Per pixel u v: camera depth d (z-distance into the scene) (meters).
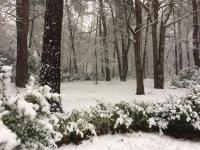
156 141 8.03
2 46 26.72
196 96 9.12
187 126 8.41
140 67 16.50
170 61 41.19
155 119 8.70
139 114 8.80
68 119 7.83
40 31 35.12
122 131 8.38
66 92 17.73
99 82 26.44
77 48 37.28
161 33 20.28
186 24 36.47
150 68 49.72
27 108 4.28
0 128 3.92
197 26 24.92
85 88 20.58
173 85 21.33
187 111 8.50
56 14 9.38
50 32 9.36
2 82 4.84
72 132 7.41
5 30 26.38
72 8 34.25
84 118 8.14
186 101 8.99
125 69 28.77
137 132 8.54
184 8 27.16
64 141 7.28
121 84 23.77
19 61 16.05
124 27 29.38
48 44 9.36
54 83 9.31
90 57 29.77
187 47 40.53
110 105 9.22
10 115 4.41
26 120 4.45
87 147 7.26
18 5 16.30
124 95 16.06
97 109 8.84
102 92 17.84
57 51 9.40
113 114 8.44
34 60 23.58
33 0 23.31
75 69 33.81
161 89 19.41
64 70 34.25
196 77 21.92
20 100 4.38
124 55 28.97
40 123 4.66
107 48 28.16
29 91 4.83
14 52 25.56
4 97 4.71
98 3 28.98
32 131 4.68
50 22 9.36
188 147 7.73
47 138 4.94
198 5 26.33
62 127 7.30
